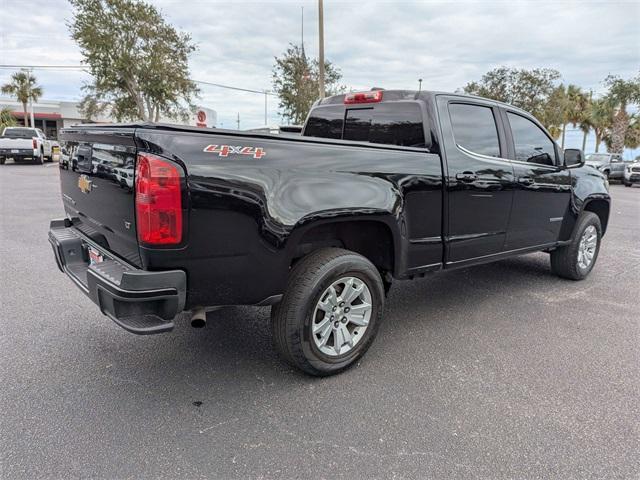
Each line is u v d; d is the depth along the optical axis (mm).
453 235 3832
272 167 2674
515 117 4477
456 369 3268
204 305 2607
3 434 2445
